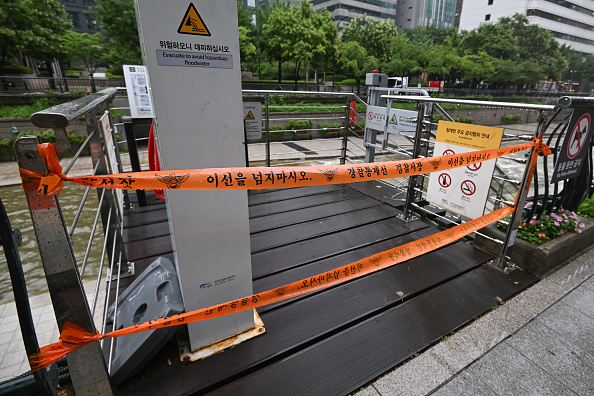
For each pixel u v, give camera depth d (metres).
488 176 2.74
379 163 1.60
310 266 2.71
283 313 2.13
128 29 14.54
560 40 62.38
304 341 1.88
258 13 22.12
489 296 2.37
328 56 20.17
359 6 58.69
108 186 1.01
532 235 2.77
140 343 1.56
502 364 1.79
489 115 23.42
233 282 1.69
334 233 3.34
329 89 21.69
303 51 18.17
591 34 67.69
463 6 62.53
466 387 1.64
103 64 22.17
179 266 1.50
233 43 1.32
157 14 1.14
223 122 1.39
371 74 4.86
